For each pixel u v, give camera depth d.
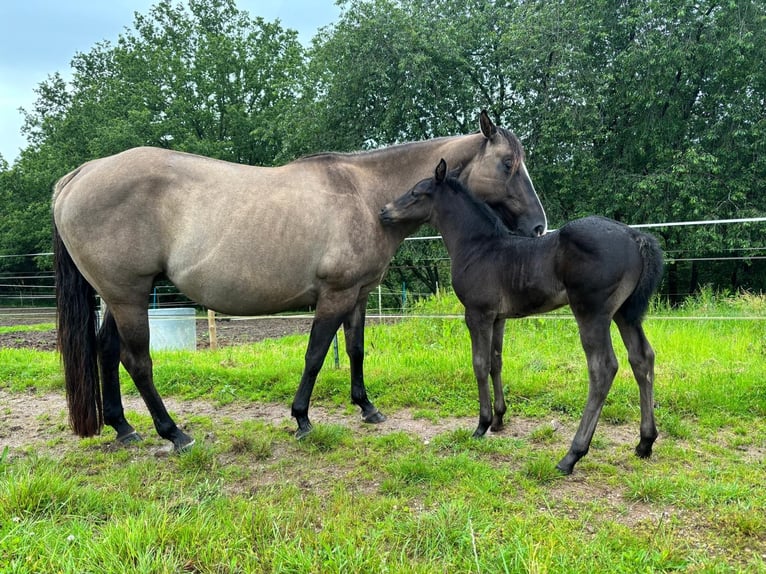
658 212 12.04
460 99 14.07
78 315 3.60
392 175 3.97
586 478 2.97
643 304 3.03
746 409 3.95
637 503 2.66
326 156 3.86
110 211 3.34
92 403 3.60
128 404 4.91
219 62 21.77
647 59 12.01
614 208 12.73
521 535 2.25
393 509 2.56
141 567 1.96
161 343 8.02
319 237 3.50
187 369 5.55
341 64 13.70
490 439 3.54
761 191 11.94
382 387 4.89
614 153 13.52
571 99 12.50
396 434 3.70
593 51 13.39
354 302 3.75
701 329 6.59
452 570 2.05
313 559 2.06
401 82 13.45
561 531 2.30
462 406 4.39
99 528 2.38
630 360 3.15
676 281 14.56
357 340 4.14
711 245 11.41
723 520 2.38
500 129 3.86
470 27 14.65
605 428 3.81
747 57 11.77
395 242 3.93
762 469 3.00
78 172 3.61
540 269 3.17
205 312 14.40
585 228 2.95
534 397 4.47
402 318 7.62
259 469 3.24
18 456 3.62
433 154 4.04
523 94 13.73
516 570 1.97
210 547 2.15
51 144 24.41
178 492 2.88
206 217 3.39
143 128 20.45
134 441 3.80
